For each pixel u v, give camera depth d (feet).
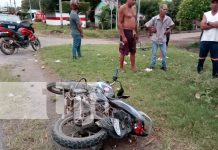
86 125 6.96
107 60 17.28
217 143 7.48
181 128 8.25
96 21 52.31
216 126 8.23
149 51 22.47
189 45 36.58
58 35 37.96
